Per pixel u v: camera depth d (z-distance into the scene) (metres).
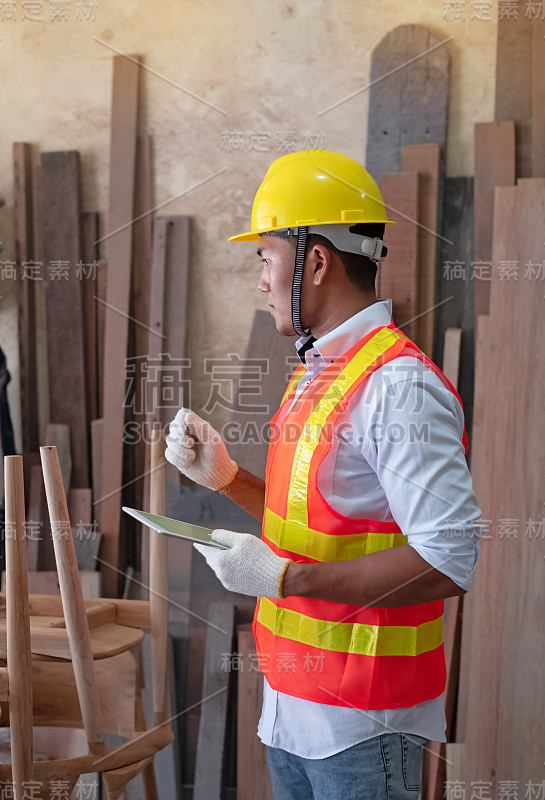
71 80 2.14
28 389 2.21
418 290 1.98
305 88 2.03
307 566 0.95
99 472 2.15
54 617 1.45
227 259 2.08
